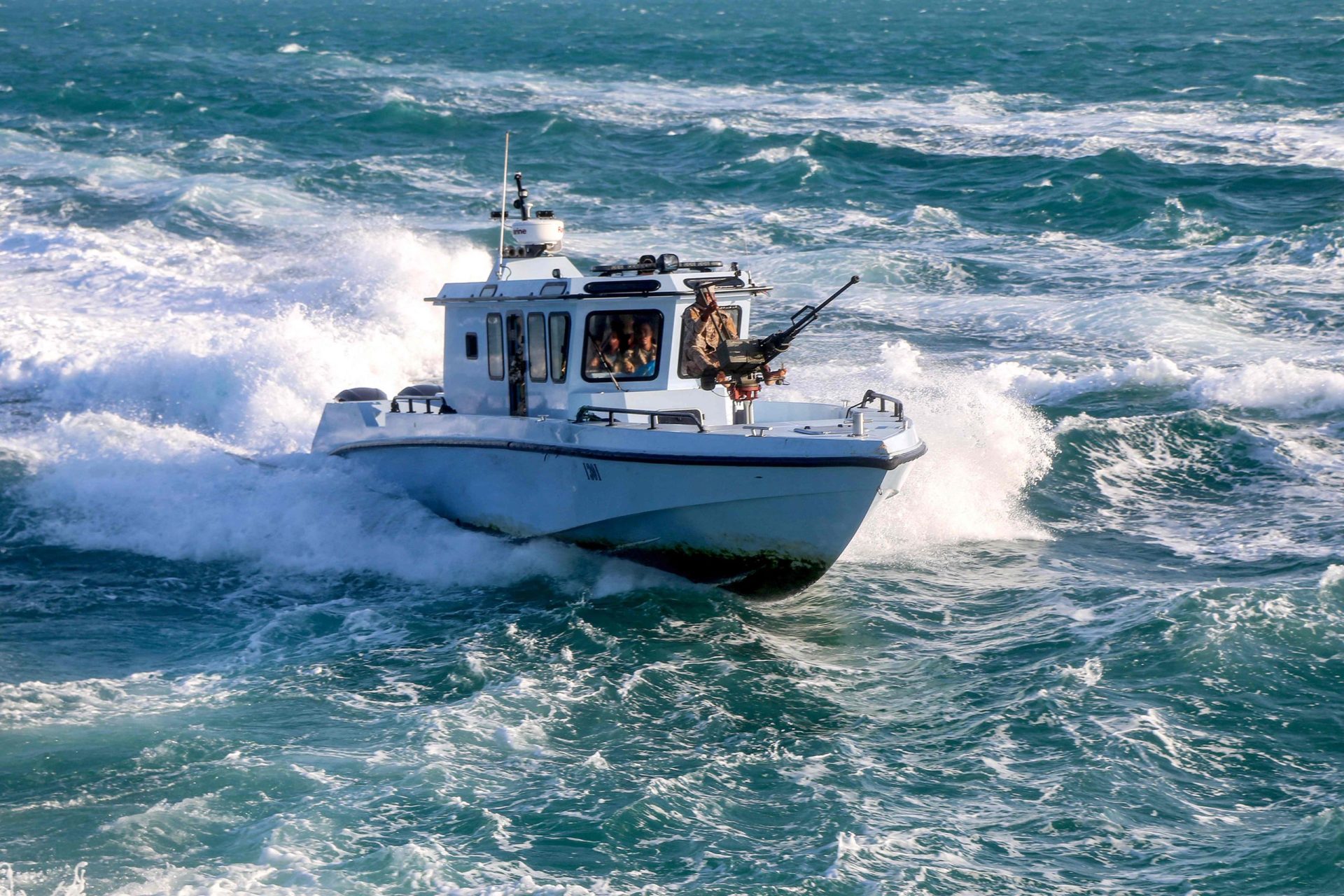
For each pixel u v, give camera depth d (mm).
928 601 23547
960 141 79688
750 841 15656
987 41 166875
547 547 24375
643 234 57531
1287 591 22234
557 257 25406
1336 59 119750
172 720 18703
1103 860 15289
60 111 96562
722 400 23266
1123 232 56969
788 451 20875
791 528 21641
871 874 14906
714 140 81750
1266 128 78562
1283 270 48469
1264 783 16906
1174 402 35219
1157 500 28922
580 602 23297
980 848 15492
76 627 22469
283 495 27062
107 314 42000
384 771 17125
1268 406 34500
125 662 21000
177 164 76188
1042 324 43312
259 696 19594
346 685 20016
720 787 16906
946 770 17422
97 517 27312
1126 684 19625
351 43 184750
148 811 16031
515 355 24328
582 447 22625
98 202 62281
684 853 15391
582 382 23344
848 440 20562
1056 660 20609
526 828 15828
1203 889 14680
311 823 15781
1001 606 23188
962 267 50969
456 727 18297
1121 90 103188
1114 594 23312
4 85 116188
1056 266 51500
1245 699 18984
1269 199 60625
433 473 25891
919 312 45344
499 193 67375
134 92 110125
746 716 19047
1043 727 18484
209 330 39844
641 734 18422
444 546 25062
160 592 24188
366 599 23812
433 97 107688
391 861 14969
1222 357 39094
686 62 145250
